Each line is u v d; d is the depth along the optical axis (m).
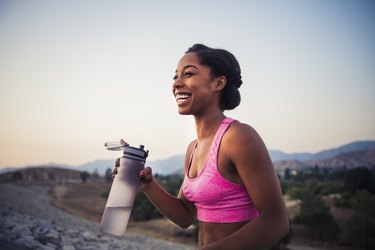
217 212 1.59
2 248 5.99
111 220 1.72
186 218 2.00
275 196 1.39
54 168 153.38
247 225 1.37
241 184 1.55
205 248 1.34
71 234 11.59
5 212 11.94
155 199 1.92
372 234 25.17
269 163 1.45
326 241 26.06
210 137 1.71
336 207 39.09
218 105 1.75
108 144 1.87
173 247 19.73
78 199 56.50
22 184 90.81
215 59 1.70
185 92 1.71
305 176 105.38
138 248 13.91
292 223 31.69
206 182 1.57
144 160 1.84
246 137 1.46
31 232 8.31
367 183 44.59
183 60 1.75
